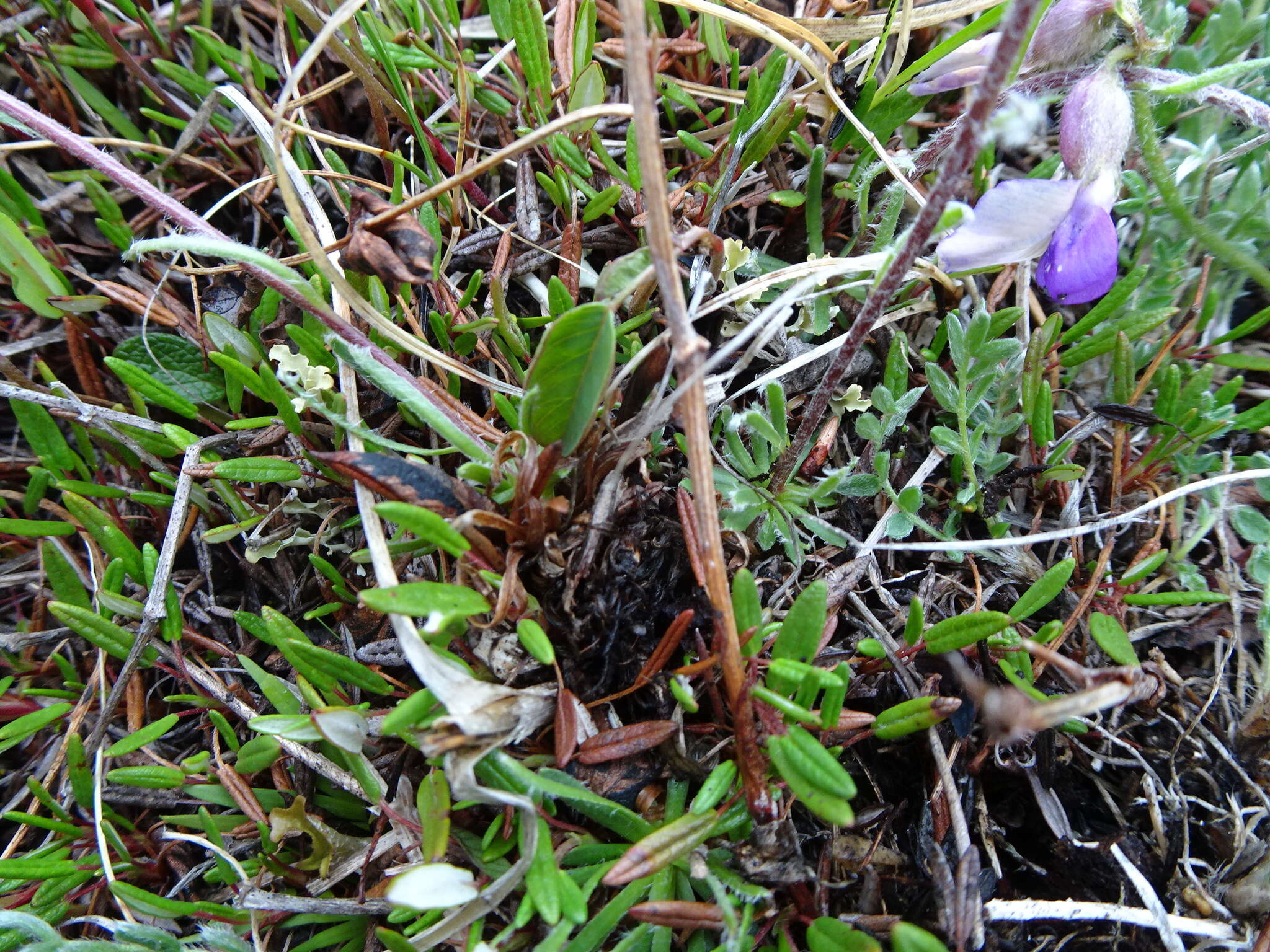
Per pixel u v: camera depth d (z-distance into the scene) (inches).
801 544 3.7
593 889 2.9
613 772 3.1
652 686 3.2
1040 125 4.2
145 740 3.3
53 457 3.8
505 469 3.1
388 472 2.9
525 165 4.1
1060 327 3.8
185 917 3.4
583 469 3.2
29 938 3.1
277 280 3.0
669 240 2.5
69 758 3.3
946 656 3.1
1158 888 3.3
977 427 3.7
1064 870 3.2
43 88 4.3
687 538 3.0
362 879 3.1
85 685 3.8
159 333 4.0
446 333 3.7
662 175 2.4
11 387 3.6
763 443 3.5
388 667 3.5
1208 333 4.0
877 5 4.5
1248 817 3.4
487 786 2.8
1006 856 3.3
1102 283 3.3
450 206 4.0
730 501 3.5
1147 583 3.7
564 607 3.1
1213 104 3.8
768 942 3.0
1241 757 3.4
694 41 4.2
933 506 3.8
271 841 3.2
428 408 3.1
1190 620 3.7
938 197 2.6
